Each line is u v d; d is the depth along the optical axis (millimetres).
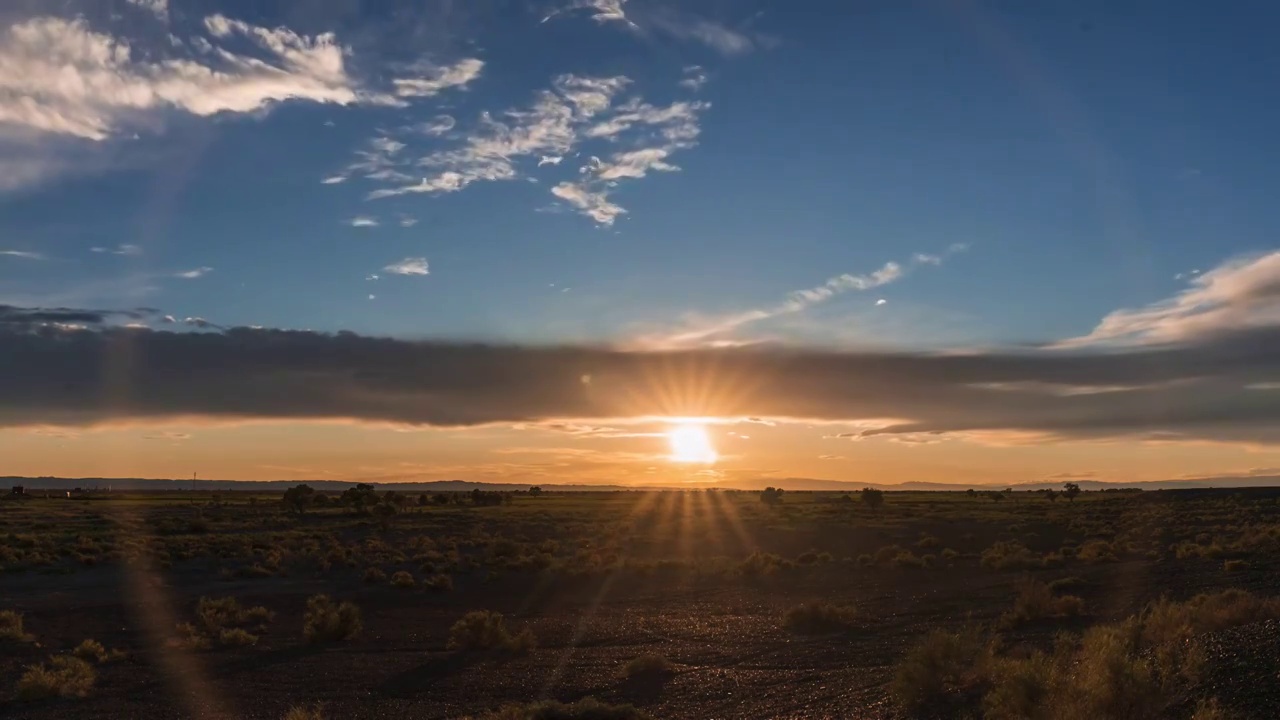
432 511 121250
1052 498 148000
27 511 110250
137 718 19859
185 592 42250
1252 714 11656
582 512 119250
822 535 74812
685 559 58406
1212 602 20375
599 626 32250
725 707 19156
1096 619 26422
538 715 16938
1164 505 110438
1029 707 13266
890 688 17906
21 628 30672
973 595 36469
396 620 34562
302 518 104250
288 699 21625
